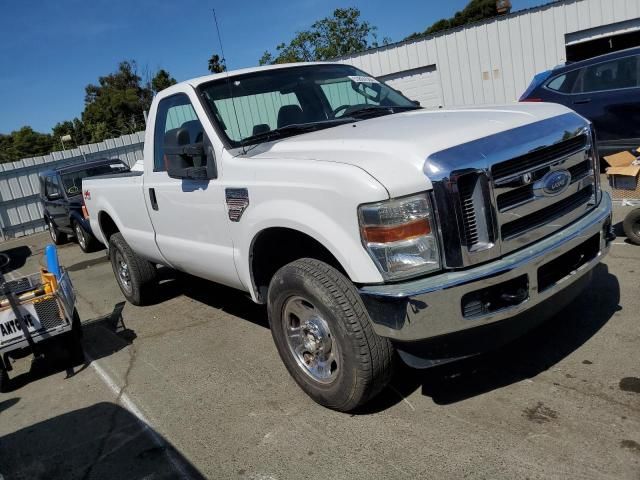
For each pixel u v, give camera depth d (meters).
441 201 2.71
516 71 14.74
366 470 2.82
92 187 6.23
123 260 6.06
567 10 13.73
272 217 3.30
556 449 2.74
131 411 3.85
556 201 3.08
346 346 3.04
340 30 29.47
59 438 3.67
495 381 3.43
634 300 4.15
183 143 4.09
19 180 15.05
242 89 4.28
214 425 3.48
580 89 8.17
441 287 2.68
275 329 3.57
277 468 2.96
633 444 2.69
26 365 5.05
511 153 2.84
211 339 4.89
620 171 5.29
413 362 2.96
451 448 2.88
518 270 2.81
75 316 5.08
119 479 3.11
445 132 3.00
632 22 13.09
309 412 3.45
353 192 2.80
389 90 4.91
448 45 15.45
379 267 2.78
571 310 4.16
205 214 4.07
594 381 3.25
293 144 3.59
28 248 12.97
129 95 46.53
